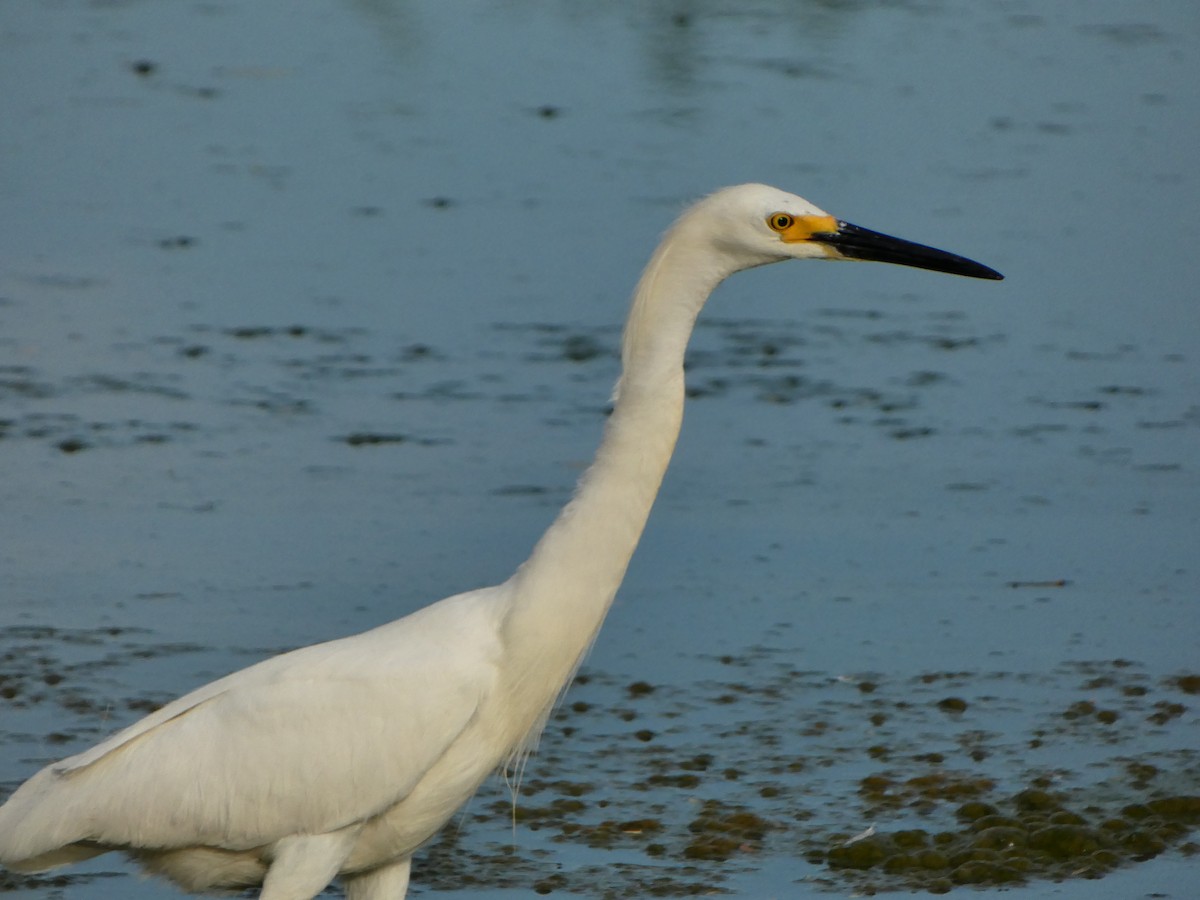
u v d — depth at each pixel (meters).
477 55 30.50
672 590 12.87
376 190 22.83
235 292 19.19
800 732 10.77
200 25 32.44
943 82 28.59
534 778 10.17
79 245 20.50
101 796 7.80
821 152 24.27
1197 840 9.55
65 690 10.80
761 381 17.39
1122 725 10.91
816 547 13.62
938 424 16.28
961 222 21.36
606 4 34.84
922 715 11.02
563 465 14.84
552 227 21.33
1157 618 12.45
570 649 8.24
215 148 24.69
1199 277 20.33
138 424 15.54
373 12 33.94
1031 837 9.45
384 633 8.26
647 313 8.07
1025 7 35.03
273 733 7.81
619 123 25.92
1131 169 24.00
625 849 9.38
